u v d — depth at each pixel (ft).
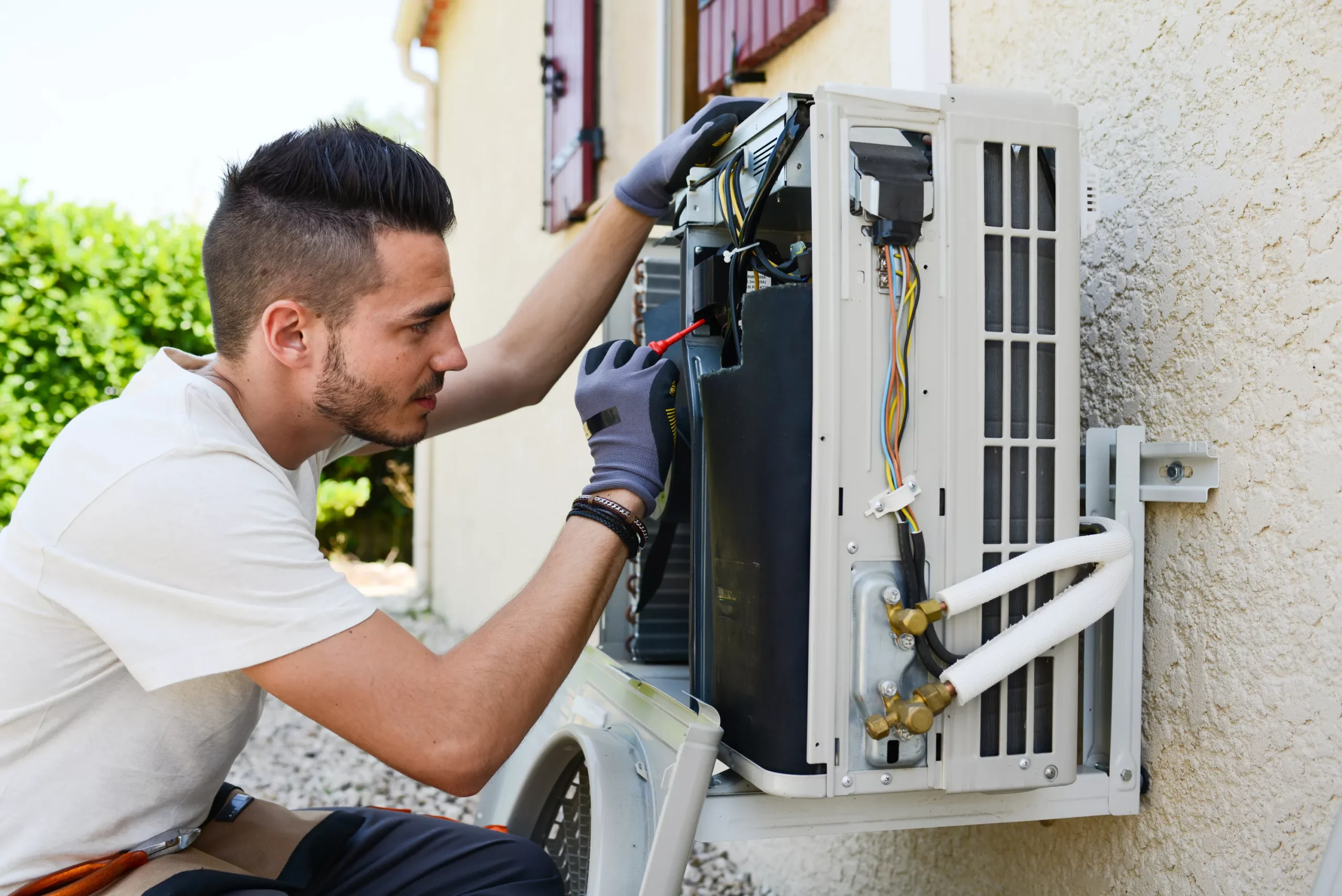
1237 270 3.60
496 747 3.09
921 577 3.25
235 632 2.93
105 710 3.16
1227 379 3.65
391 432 3.43
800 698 3.25
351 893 3.71
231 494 2.97
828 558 3.20
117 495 2.92
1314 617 3.30
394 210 3.15
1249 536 3.55
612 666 4.51
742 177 3.84
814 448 3.20
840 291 3.19
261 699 3.53
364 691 2.96
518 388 4.58
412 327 3.25
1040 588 3.43
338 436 3.62
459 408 4.37
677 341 4.32
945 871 5.36
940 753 3.34
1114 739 3.88
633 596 5.14
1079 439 3.57
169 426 3.03
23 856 3.05
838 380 3.19
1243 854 3.56
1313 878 3.28
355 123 3.37
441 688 3.04
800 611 3.26
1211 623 3.73
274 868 3.76
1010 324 3.36
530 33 14.97
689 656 4.38
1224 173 3.66
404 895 3.70
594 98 11.43
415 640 3.15
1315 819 3.29
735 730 3.52
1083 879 4.36
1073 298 3.44
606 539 3.50
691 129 4.22
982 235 3.31
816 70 6.89
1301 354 3.34
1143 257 4.08
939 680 3.25
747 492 3.38
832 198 3.19
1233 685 3.62
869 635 3.24
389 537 32.19
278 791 9.93
